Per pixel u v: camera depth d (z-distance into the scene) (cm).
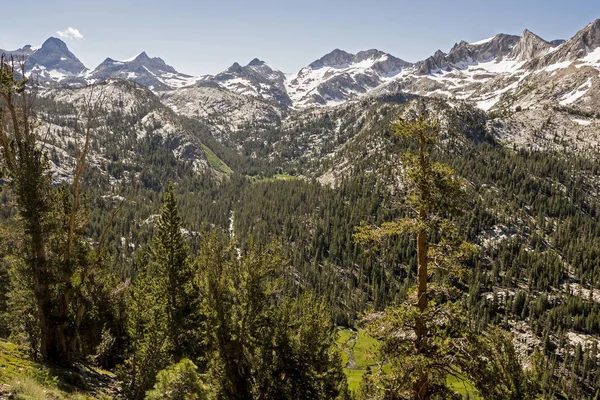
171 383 1745
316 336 3372
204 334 2986
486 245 17575
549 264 16138
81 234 3022
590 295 14362
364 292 14850
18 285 2897
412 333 1627
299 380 3058
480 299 14462
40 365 2334
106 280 3609
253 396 2903
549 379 10281
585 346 11881
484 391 1480
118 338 4491
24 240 2733
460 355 1502
